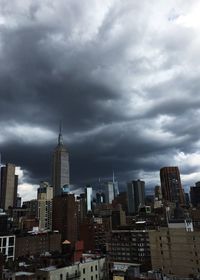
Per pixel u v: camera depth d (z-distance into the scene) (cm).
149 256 16738
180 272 11706
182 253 11862
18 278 9125
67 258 10656
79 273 9156
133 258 17438
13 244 19250
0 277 9719
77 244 10338
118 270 10138
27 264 12512
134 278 9006
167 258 12231
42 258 12800
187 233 11888
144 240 17325
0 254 10844
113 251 18538
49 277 8406
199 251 11400
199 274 11100
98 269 9881
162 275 9531
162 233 12631
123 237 18375
